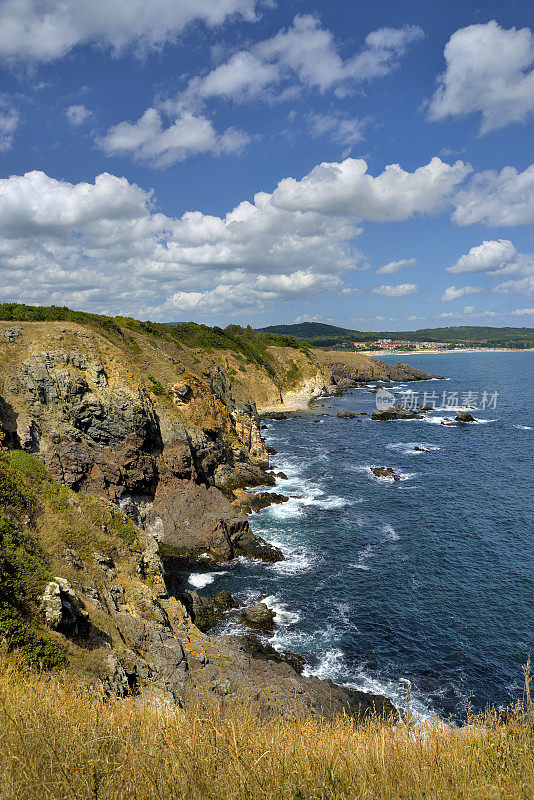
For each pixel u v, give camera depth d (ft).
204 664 73.97
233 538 137.90
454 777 18.13
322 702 73.26
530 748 19.89
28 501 77.30
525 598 107.45
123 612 72.13
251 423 230.48
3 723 20.83
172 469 155.63
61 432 140.56
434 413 363.35
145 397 159.74
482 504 166.20
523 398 436.35
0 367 145.89
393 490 183.93
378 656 89.76
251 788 16.79
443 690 80.48
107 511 97.35
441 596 109.29
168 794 16.20
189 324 400.47
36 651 46.55
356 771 18.42
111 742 19.53
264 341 549.54
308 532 146.92
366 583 115.96
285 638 95.76
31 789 15.96
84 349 162.09
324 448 258.37
